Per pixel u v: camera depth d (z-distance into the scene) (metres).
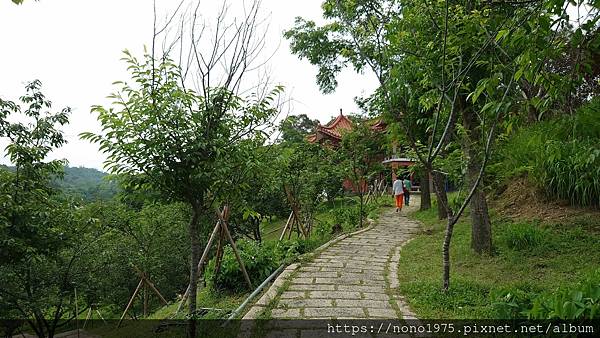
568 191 8.37
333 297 5.69
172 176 4.03
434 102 6.37
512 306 4.18
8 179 6.80
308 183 11.78
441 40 5.87
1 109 6.88
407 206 18.75
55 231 7.09
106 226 11.20
